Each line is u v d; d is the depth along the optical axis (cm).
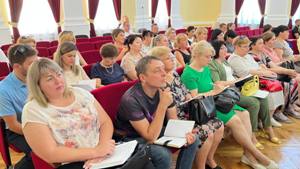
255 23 952
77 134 154
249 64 320
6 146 190
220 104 236
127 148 163
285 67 369
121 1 844
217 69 281
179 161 192
